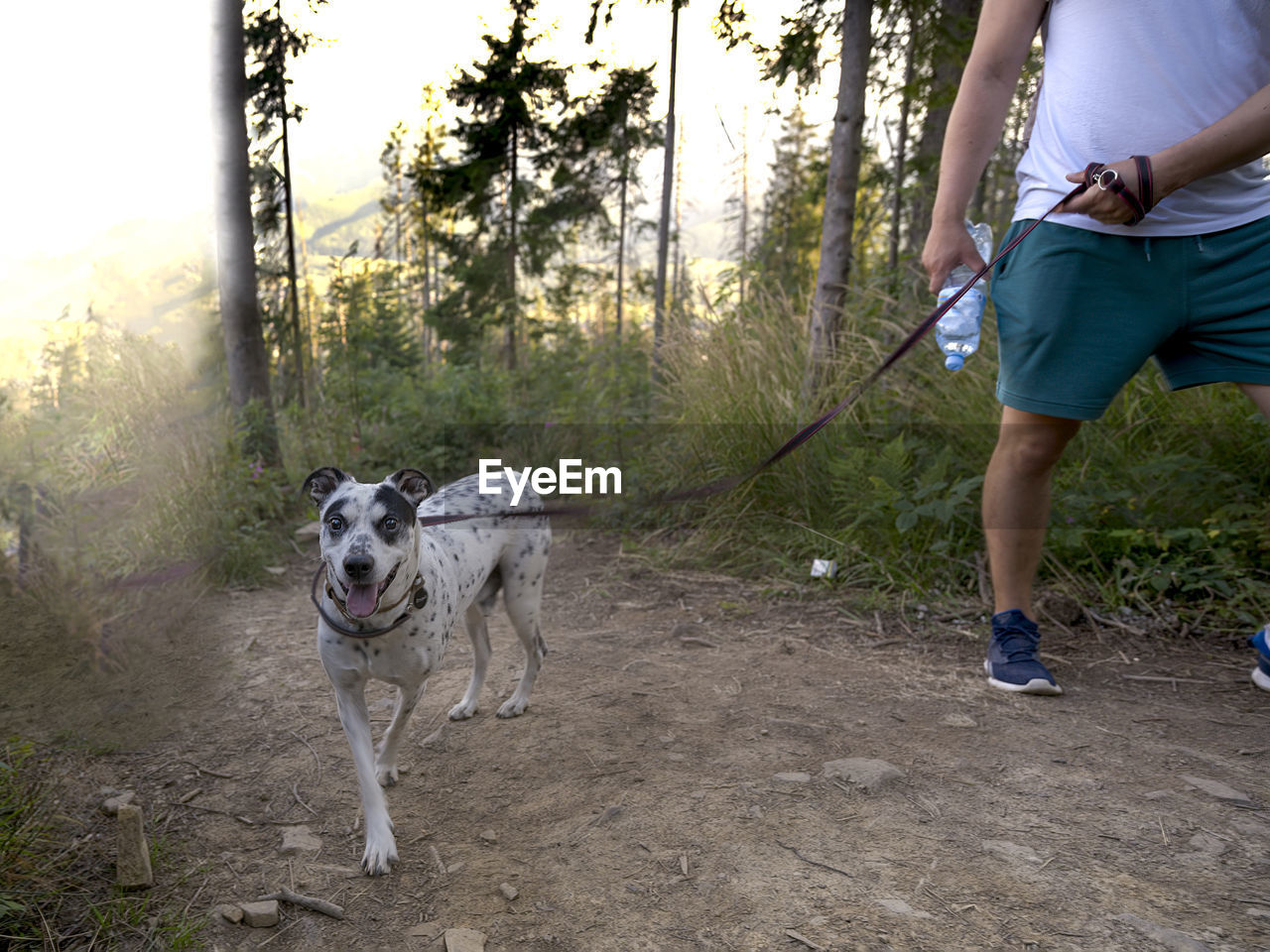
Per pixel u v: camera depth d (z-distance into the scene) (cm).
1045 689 323
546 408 850
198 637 386
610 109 1423
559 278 1925
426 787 279
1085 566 432
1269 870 211
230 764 293
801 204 1531
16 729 288
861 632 406
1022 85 703
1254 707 308
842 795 255
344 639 244
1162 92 264
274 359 1226
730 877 218
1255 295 268
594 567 532
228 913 210
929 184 707
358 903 217
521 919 206
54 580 308
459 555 293
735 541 533
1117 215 256
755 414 561
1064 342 288
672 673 366
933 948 187
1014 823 237
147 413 398
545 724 322
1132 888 206
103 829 250
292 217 1239
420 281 2302
